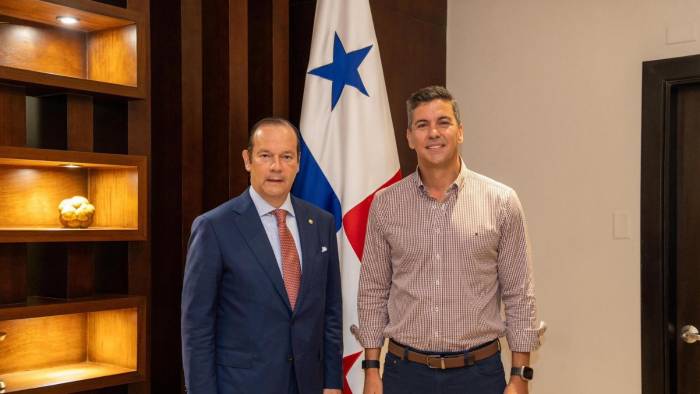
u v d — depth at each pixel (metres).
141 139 2.65
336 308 2.44
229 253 2.20
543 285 3.64
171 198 2.94
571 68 3.55
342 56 3.08
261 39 3.21
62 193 2.69
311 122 3.05
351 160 3.01
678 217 3.34
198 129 2.96
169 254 2.94
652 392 3.29
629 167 3.38
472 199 2.27
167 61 2.97
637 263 3.36
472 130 3.91
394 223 2.32
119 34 2.67
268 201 2.31
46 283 2.64
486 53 3.85
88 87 2.47
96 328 2.75
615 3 3.41
